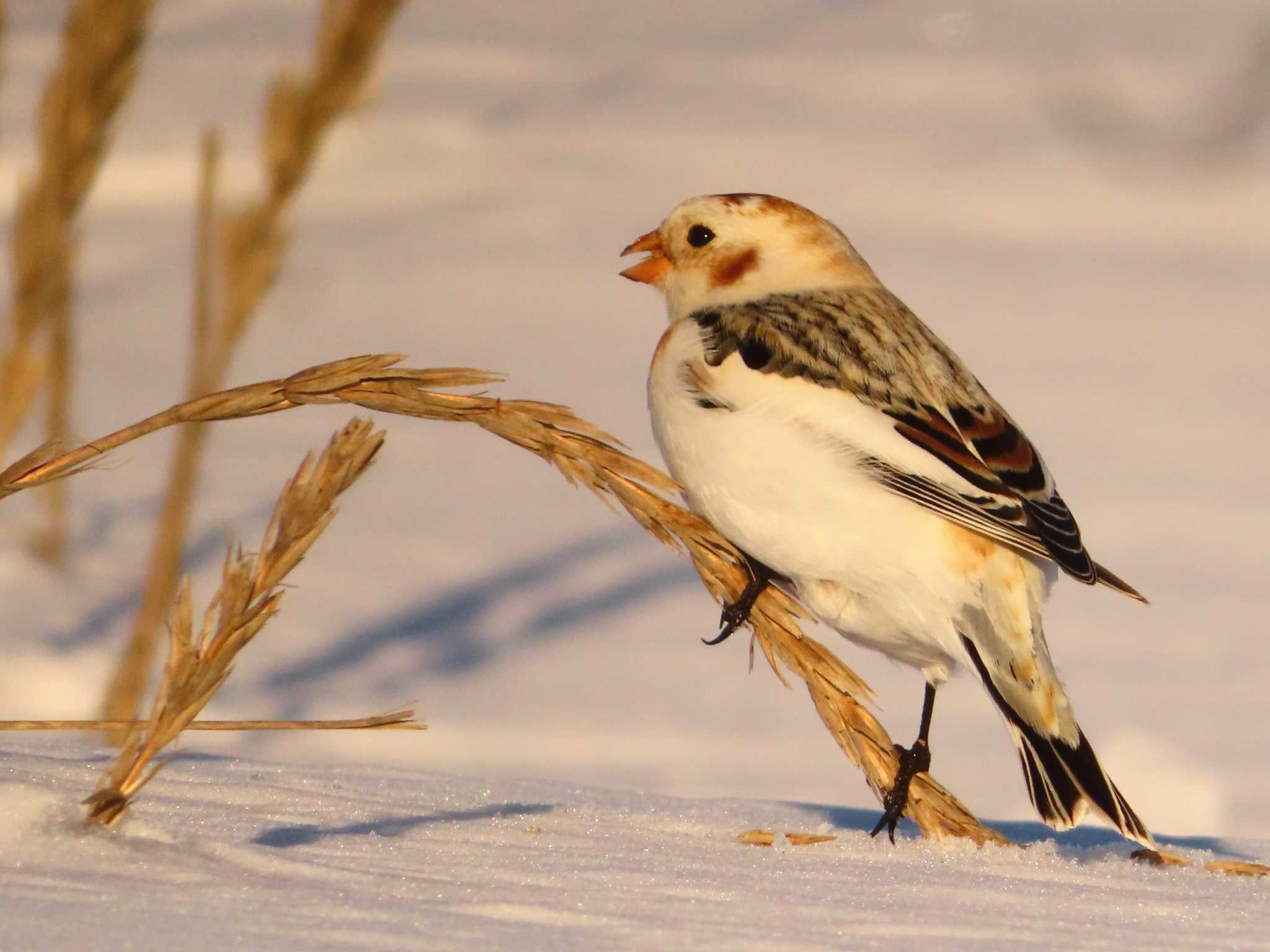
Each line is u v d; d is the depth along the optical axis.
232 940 3.51
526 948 3.67
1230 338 23.11
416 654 12.29
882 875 4.87
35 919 3.55
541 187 31.38
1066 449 17.75
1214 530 15.37
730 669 12.23
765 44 43.62
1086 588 13.98
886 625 6.48
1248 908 4.70
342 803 5.36
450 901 4.07
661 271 7.76
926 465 6.31
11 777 5.04
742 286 7.52
